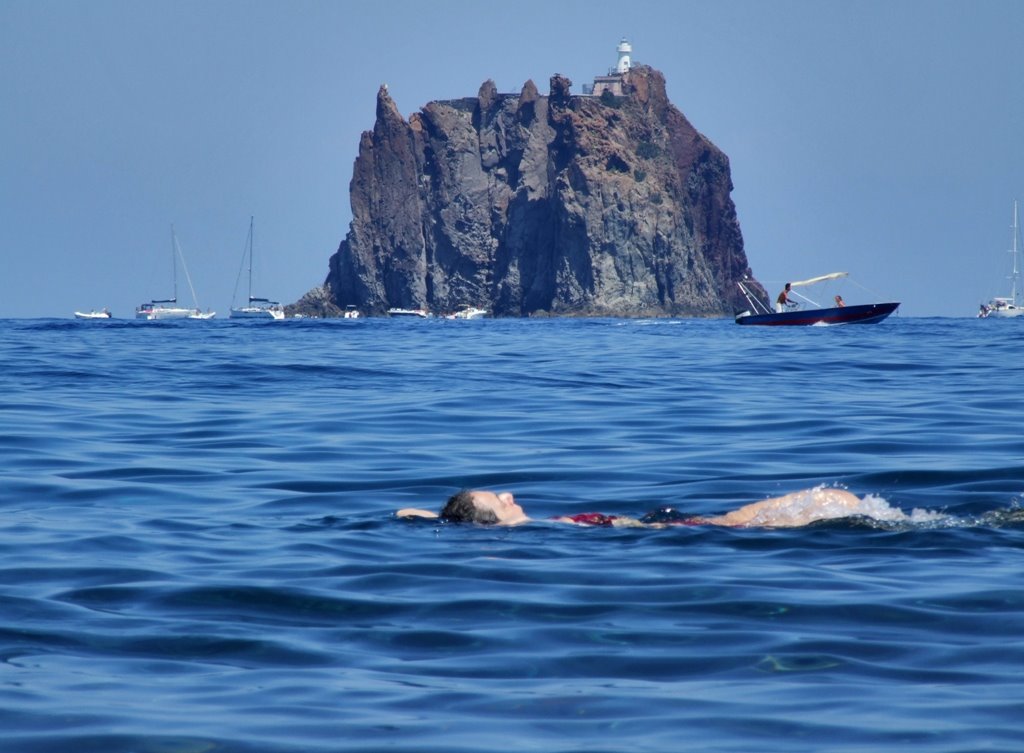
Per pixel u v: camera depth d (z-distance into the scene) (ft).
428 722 65.98
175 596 94.73
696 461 178.50
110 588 97.25
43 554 111.24
